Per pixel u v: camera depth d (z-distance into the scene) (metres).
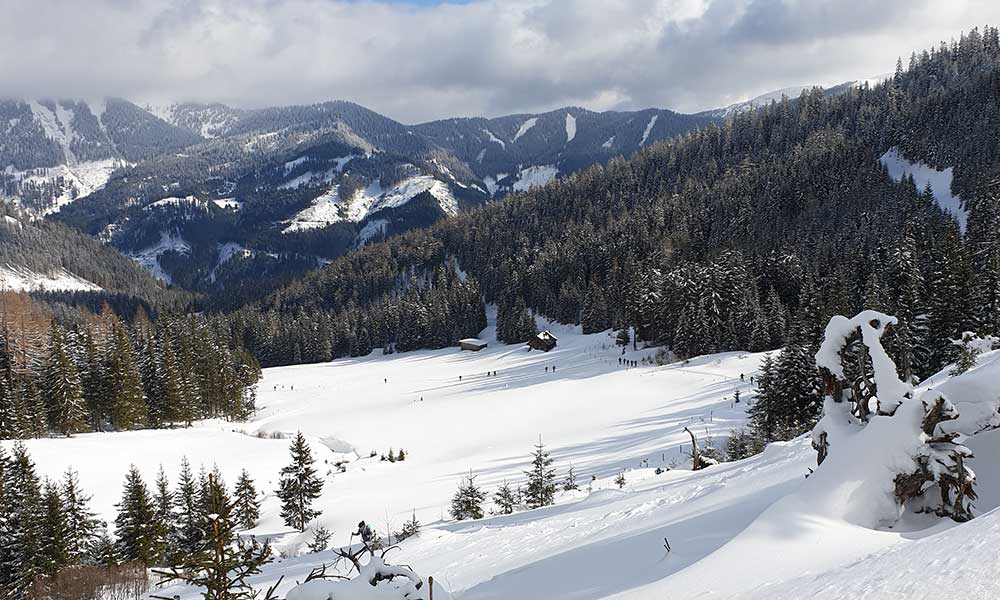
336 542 34.19
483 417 64.50
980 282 44.38
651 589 6.99
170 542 32.81
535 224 167.75
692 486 16.09
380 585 6.08
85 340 74.56
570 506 20.88
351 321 137.12
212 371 80.56
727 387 62.19
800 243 101.75
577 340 107.44
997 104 130.00
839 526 7.38
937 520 7.80
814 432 9.83
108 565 29.91
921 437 7.84
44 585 27.31
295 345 130.62
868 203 113.94
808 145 153.00
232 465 52.56
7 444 52.69
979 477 8.36
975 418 7.72
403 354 124.69
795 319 60.59
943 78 169.00
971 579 3.88
